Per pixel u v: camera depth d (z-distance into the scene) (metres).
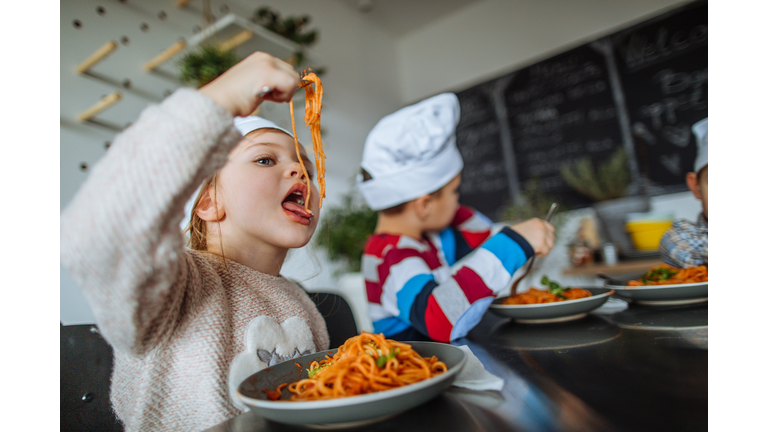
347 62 2.71
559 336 0.63
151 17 1.62
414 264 0.95
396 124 1.10
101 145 1.42
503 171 2.63
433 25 3.03
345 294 2.00
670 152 2.08
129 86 1.52
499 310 0.77
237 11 1.99
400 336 0.95
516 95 2.60
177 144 0.36
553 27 2.48
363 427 0.34
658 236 1.84
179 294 0.45
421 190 1.09
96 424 0.52
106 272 0.35
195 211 0.60
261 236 0.58
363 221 2.09
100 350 0.57
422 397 0.33
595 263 2.06
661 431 0.29
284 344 0.56
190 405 0.46
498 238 0.82
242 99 0.41
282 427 0.36
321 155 0.58
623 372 0.42
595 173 2.29
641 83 2.16
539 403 0.36
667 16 2.10
